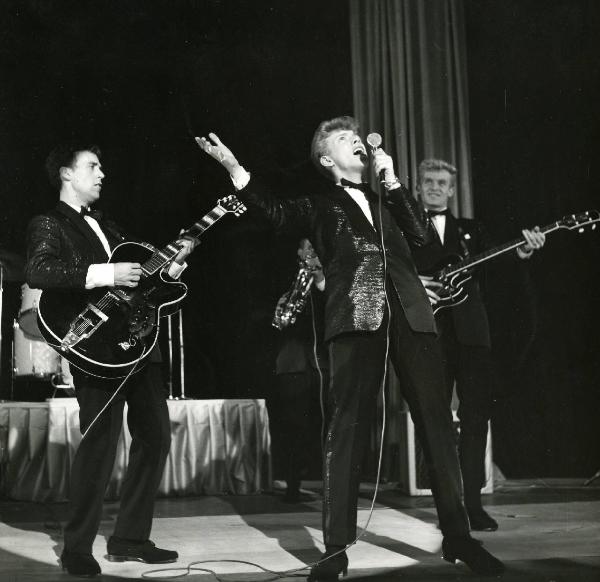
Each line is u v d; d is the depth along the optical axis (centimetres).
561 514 418
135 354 298
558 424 640
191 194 756
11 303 670
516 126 670
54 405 504
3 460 510
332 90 735
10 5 711
